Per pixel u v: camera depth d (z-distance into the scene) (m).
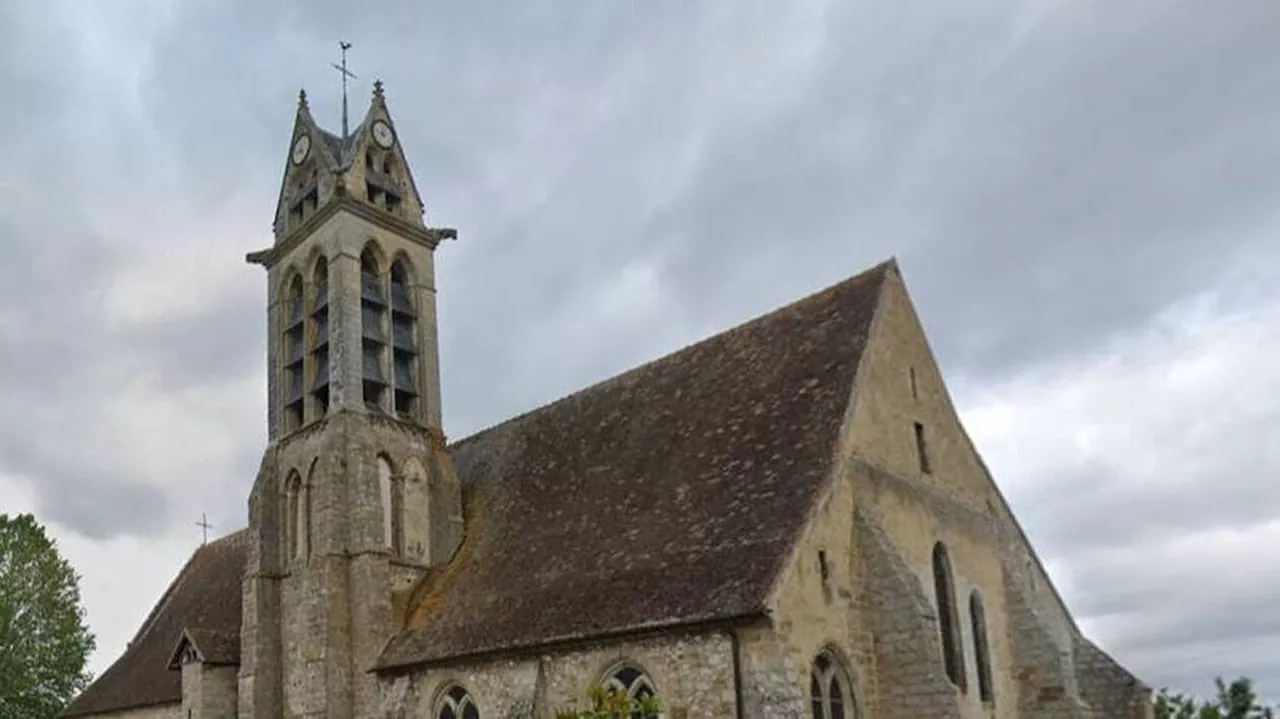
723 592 28.61
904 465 34.56
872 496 32.41
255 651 42.00
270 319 48.34
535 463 43.09
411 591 41.38
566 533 37.16
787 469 32.00
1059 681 36.22
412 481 43.53
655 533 33.41
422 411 46.00
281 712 41.59
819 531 29.88
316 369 45.81
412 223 48.31
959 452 38.12
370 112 49.06
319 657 40.19
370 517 41.50
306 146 48.94
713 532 31.55
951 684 29.09
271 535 43.97
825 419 32.75
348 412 42.94
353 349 44.16
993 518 39.00
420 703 36.22
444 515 43.19
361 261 46.16
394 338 46.41
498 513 42.19
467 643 34.91
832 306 37.22
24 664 63.25
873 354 34.59
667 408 39.25
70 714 54.97
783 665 27.09
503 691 33.28
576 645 31.33
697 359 40.47
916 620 29.84
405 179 49.03
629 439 39.44
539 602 34.22
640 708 24.88
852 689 29.48
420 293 47.94
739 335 39.66
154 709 49.69
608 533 35.28
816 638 28.66
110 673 56.00
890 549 30.78
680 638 29.03
